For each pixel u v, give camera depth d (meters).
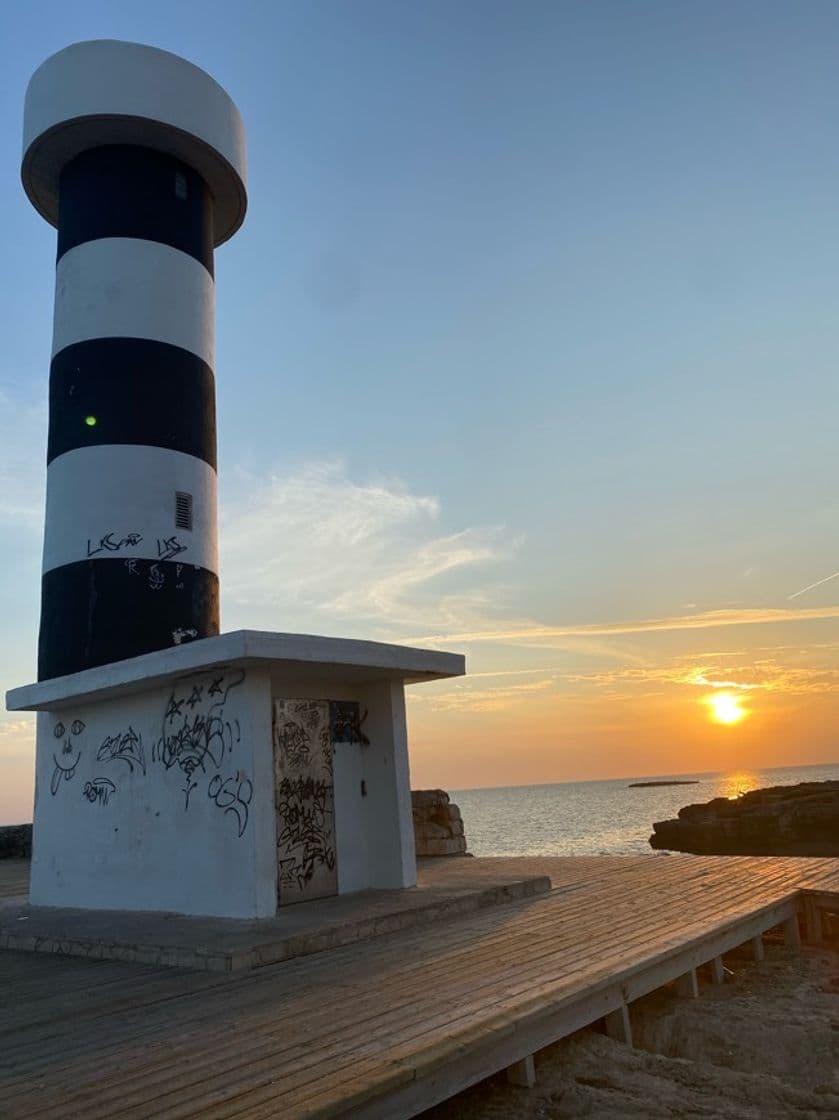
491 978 7.18
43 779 13.25
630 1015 8.16
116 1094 5.04
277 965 8.22
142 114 15.10
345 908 10.30
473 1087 6.30
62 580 13.77
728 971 9.62
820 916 11.19
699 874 12.88
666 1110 5.90
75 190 15.67
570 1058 6.83
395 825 12.16
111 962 8.99
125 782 11.72
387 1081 5.03
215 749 10.52
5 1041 6.19
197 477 14.80
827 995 8.77
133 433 14.25
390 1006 6.48
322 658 10.36
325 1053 5.52
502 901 11.31
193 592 14.21
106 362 14.52
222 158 16.23
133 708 11.81
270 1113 4.64
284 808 11.24
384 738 12.52
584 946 8.27
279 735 11.44
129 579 13.63
